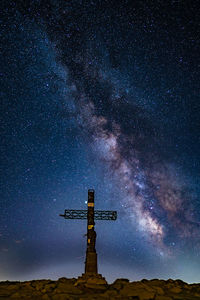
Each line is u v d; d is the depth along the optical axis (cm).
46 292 552
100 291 562
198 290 588
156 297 510
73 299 499
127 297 512
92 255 1412
